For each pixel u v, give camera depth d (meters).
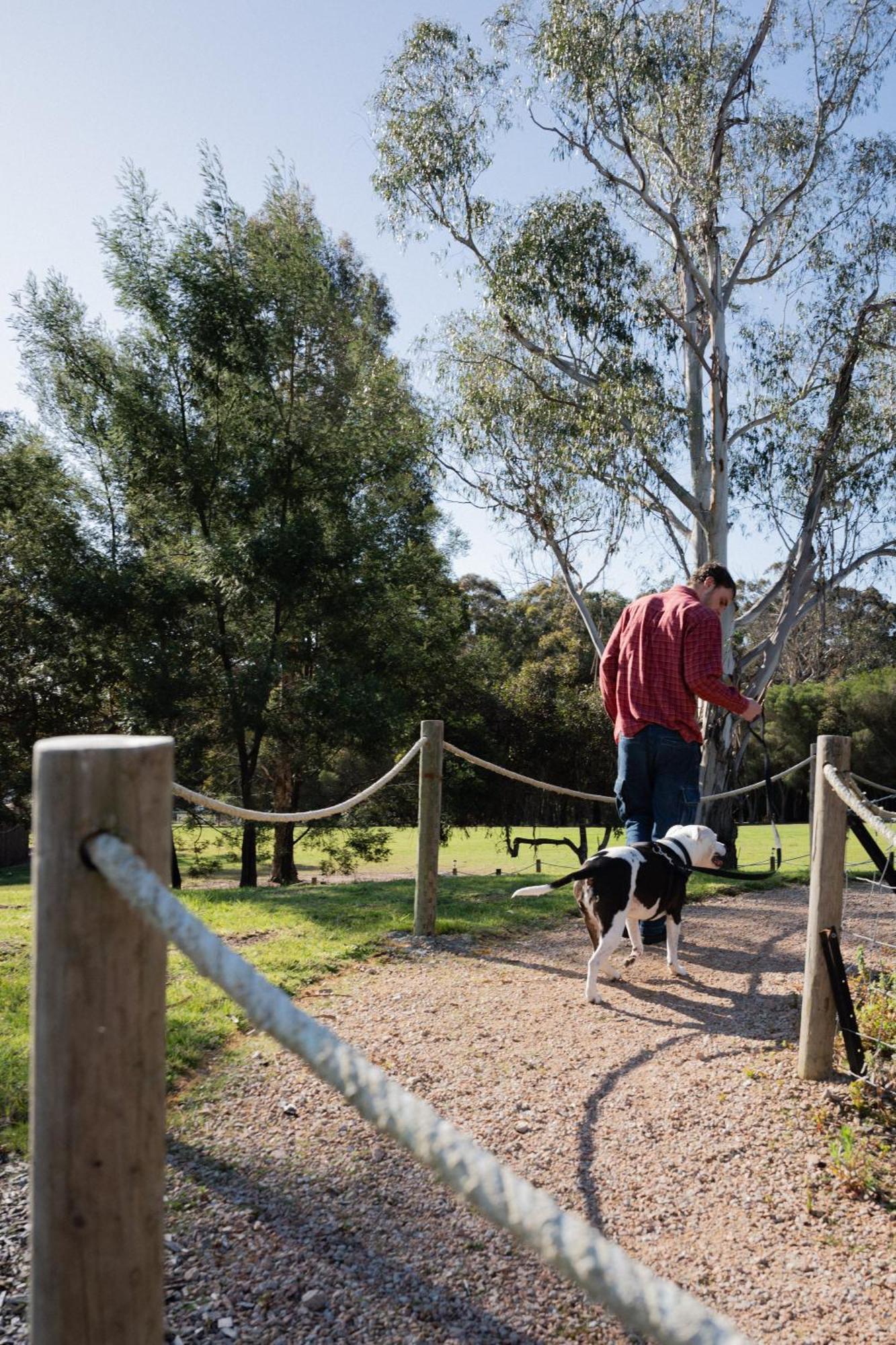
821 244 18.39
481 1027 4.37
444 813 22.12
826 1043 3.68
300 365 19.61
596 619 27.86
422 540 21.31
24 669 19.06
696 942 6.15
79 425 18.78
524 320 17.88
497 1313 2.41
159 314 17.94
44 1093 1.30
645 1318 0.89
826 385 17.91
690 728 5.80
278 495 18.64
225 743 19.20
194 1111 3.45
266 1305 2.39
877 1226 2.78
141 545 19.39
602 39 16.48
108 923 1.30
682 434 17.91
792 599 17.58
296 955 5.43
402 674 20.31
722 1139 3.29
